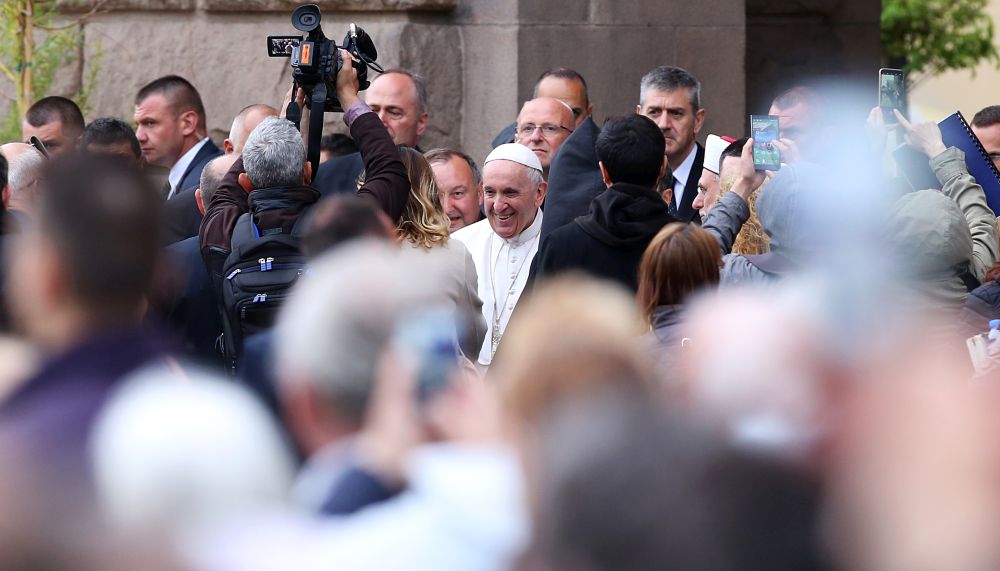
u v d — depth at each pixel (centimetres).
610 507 662
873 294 791
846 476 700
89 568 710
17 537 712
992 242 1938
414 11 2889
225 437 729
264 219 1593
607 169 1717
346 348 792
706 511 671
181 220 2100
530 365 745
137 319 877
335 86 1852
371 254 825
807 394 715
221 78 3003
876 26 3481
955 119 2066
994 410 708
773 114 2120
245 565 710
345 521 746
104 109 3078
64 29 3023
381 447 772
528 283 1723
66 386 812
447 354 787
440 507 737
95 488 722
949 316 1565
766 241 1767
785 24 3453
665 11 2975
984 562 681
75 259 854
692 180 2436
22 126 2709
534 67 2862
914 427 714
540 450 691
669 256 1314
